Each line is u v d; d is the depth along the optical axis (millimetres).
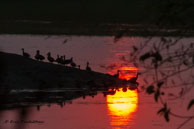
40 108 54594
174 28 21375
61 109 54719
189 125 47750
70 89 67125
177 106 56250
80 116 50969
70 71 74750
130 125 46938
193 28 21094
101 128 45531
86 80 72562
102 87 70312
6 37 146875
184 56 22109
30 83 65875
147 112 53031
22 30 160875
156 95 20719
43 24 174250
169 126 47375
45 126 45688
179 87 64938
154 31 21562
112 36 153500
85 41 143125
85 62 100125
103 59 105000
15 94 60188
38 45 130625
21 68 70250
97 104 58156
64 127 45438
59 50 122812
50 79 69188
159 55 21047
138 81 75562
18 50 117375
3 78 64438
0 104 54812
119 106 57094
